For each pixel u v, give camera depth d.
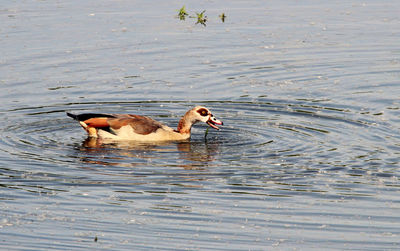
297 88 20.72
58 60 22.97
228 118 18.56
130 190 13.88
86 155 15.91
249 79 21.48
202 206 13.12
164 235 12.06
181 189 13.89
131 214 12.84
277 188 13.84
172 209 13.02
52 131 17.69
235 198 13.44
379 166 14.86
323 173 14.55
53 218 12.72
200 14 27.67
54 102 19.66
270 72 22.14
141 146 16.70
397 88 20.61
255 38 25.56
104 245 11.74
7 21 27.42
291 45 24.78
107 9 29.77
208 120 17.25
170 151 16.28
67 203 13.31
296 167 14.93
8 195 13.65
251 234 12.05
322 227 12.26
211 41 25.19
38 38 25.17
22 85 20.83
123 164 15.32
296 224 12.38
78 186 14.08
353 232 12.06
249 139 16.98
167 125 18.17
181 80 21.38
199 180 14.32
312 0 31.92
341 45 24.86
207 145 16.69
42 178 14.48
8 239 11.95
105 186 14.07
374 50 24.33
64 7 30.14
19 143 16.66
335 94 20.19
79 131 17.81
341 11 29.58
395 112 18.52
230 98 19.97
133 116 17.61
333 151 15.84
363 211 12.82
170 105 19.56
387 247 11.55
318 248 11.55
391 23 27.48
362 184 13.95
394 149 15.83
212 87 20.83
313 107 19.14
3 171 14.80
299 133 17.22
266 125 17.97
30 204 13.29
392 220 12.45
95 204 13.27
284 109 19.05
